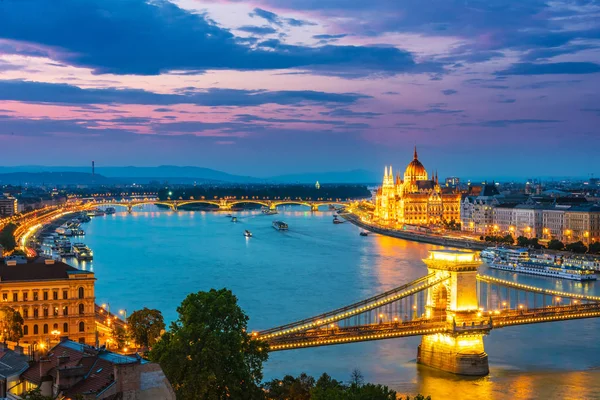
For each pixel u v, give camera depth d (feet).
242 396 396.57
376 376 584.81
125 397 304.50
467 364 591.78
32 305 612.70
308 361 626.64
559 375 587.68
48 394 332.60
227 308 433.07
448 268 627.87
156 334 565.53
